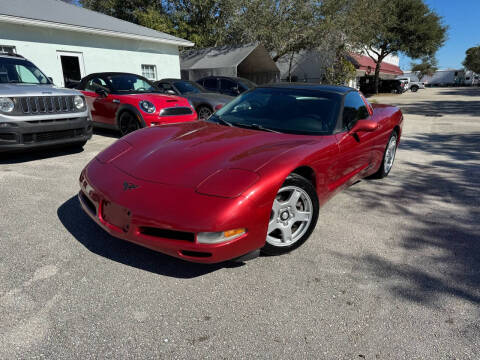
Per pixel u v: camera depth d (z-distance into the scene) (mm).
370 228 3094
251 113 3348
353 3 23062
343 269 2400
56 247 2502
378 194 4031
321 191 2812
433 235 2980
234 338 1727
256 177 2135
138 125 6363
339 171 3064
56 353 1575
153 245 2027
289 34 22234
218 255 1988
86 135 5355
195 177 2156
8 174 4211
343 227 3100
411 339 1762
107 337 1689
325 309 1974
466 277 2344
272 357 1614
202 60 19688
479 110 15750
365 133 3498
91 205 2451
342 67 23609
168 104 6641
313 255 2584
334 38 22375
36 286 2053
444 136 8531
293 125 3072
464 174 4949
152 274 2236
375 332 1803
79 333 1705
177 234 1991
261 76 23609
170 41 14406
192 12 24875
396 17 30875
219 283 2180
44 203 3305
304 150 2553
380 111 4543
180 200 2004
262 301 2023
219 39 24656
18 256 2367
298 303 2018
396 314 1949
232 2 22531
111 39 12461
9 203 3281
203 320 1846
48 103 4762
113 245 2561
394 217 3359
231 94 10688
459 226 3176
